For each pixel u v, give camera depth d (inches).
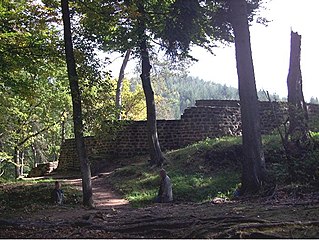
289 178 464.1
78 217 352.8
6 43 547.5
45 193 571.8
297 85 543.5
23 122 1059.3
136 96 1553.9
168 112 2037.4
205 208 377.4
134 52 716.0
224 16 613.9
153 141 729.0
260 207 331.9
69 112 1119.6
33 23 568.4
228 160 653.9
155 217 304.3
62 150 1101.1
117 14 559.2
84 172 482.6
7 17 551.8
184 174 637.9
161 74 1019.3
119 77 1130.7
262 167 472.7
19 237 277.0
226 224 252.5
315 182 437.7
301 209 297.9
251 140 476.1
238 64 498.6
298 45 550.3
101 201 541.3
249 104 486.0
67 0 493.4
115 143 925.8
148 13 661.3
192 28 665.0
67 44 488.1
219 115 898.1
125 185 637.9
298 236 221.0
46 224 316.2
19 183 754.8
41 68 613.9
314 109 886.4
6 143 1191.6
